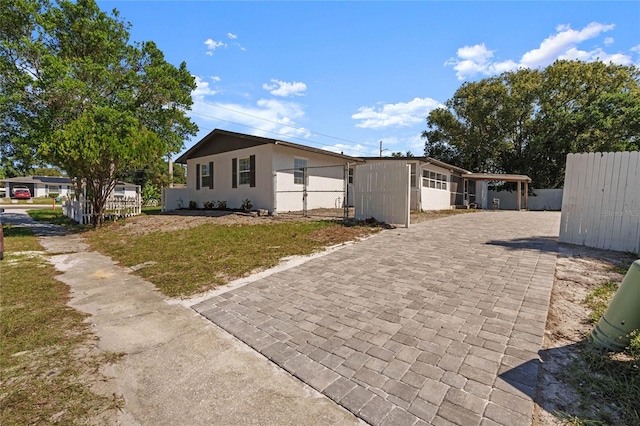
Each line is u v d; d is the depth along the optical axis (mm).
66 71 10570
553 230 7832
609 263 4574
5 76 10883
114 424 1774
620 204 5348
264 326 3035
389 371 2201
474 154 27375
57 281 4695
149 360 2477
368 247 6129
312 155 13930
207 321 3221
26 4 11547
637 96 19641
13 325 3078
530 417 1711
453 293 3576
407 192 8438
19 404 1921
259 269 4938
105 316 3369
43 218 16953
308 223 9211
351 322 3000
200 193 16062
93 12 13180
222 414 1856
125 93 12391
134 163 10906
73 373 2275
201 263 5379
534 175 24688
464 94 26594
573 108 23094
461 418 1724
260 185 12672
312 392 2037
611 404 1796
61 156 9711
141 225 10797
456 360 2285
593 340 2408
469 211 16109
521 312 3014
